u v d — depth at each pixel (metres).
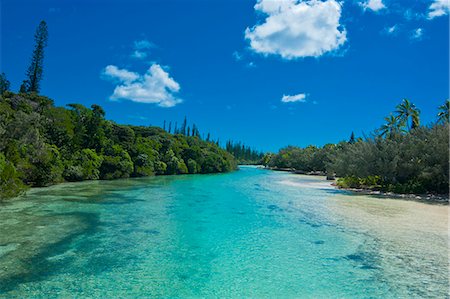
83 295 8.11
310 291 8.67
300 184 43.50
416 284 9.16
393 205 23.33
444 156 27.25
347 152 39.72
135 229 15.10
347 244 13.02
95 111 47.94
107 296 8.10
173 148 65.31
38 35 59.94
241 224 16.61
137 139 57.44
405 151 31.36
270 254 11.70
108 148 46.66
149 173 52.75
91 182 38.56
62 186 32.53
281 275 9.75
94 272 9.66
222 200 25.67
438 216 18.95
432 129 31.27
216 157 73.31
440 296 8.42
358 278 9.55
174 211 20.09
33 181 30.69
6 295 7.99
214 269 10.17
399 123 55.28
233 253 11.77
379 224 16.64
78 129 44.50
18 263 10.19
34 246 11.95
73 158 39.41
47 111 43.75
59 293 8.19
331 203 24.34
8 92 45.97
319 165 78.94
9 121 31.11
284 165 101.25
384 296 8.41
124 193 28.42
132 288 8.62
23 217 16.84
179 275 9.62
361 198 27.56
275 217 18.55
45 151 31.38
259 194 30.33
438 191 28.98
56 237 13.23
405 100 56.97
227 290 8.66
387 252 11.98
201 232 14.82
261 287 8.88
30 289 8.38
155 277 9.42
